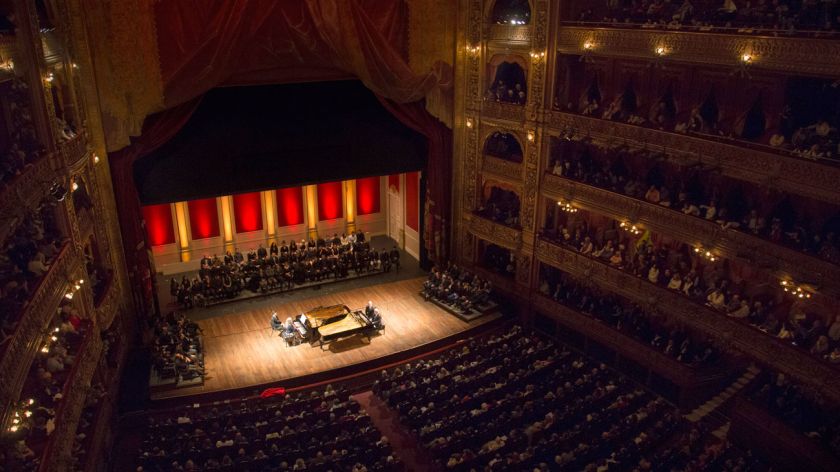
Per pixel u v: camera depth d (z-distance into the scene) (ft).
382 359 87.10
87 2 74.84
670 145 76.95
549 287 96.84
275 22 84.69
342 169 98.53
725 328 75.05
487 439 70.59
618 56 79.82
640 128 79.77
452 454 68.80
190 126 86.84
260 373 82.99
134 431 75.00
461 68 98.84
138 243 85.87
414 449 71.36
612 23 81.35
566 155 94.58
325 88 93.30
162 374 80.69
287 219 116.26
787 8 67.46
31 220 55.57
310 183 96.84
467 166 103.30
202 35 80.28
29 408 46.96
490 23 94.02
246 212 112.47
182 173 88.33
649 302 82.43
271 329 93.56
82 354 58.13
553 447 67.56
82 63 76.13
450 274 104.37
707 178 80.59
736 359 81.30
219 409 75.72
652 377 84.69
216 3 80.69
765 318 74.54
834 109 69.56
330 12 86.79
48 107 60.54
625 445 68.59
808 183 64.80
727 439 73.56
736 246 72.59
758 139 74.95
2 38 52.11
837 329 67.92
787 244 68.74
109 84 78.18
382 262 111.14
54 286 54.19
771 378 75.77
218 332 92.63
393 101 97.30
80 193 71.00
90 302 65.92
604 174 88.63
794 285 67.92
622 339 86.28
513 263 101.86
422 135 103.40
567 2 85.46
